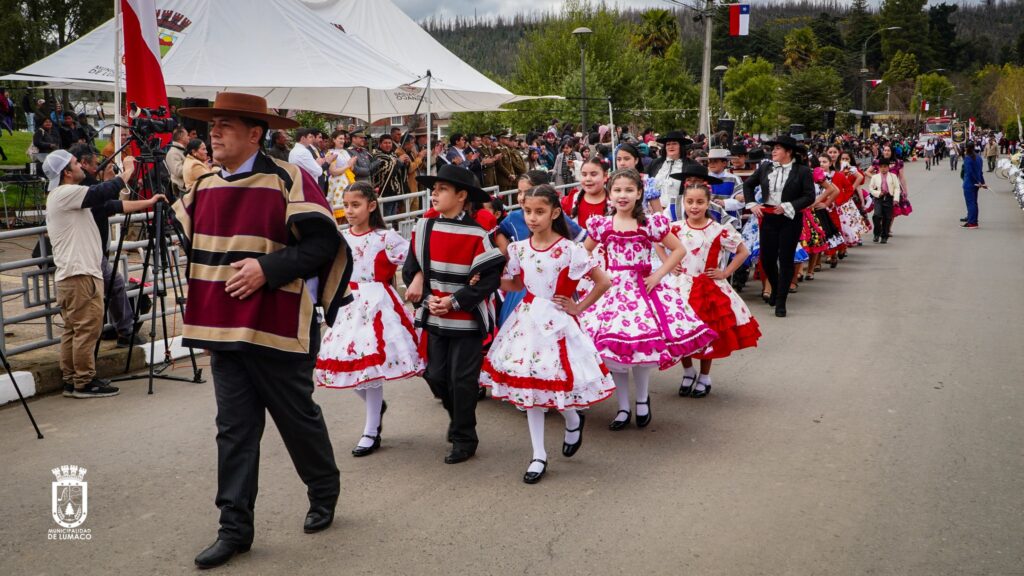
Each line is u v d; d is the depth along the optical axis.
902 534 3.75
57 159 5.68
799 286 10.69
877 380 6.28
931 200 25.25
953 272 11.53
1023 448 4.80
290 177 3.53
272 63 9.87
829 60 88.69
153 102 7.91
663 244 5.34
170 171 8.62
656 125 39.19
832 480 4.39
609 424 5.40
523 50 38.50
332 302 3.63
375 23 14.22
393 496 4.24
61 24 27.77
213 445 4.94
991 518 3.90
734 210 9.55
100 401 5.77
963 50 141.88
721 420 5.44
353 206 4.92
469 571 3.45
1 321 5.89
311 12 10.76
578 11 37.19
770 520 3.91
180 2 9.83
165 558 3.57
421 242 4.71
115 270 6.06
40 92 26.23
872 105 100.50
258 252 3.44
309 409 3.69
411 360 4.93
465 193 4.70
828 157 11.48
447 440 4.86
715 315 5.84
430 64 14.16
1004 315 8.53
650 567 3.47
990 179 36.50
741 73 54.91
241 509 3.55
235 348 3.41
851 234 12.95
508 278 4.69
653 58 45.09
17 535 3.77
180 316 7.70
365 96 14.41
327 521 3.85
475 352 4.66
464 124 35.47
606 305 5.30
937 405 5.63
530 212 4.46
